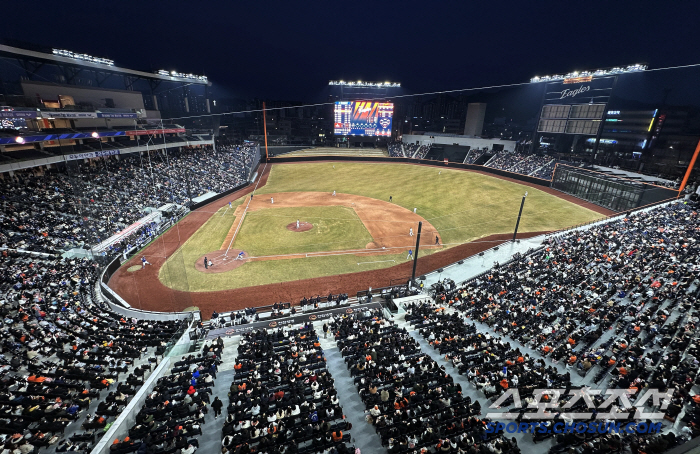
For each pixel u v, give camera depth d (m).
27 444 11.36
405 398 14.37
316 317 23.50
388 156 96.12
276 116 134.25
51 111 41.34
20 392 13.90
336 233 41.84
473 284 27.42
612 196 51.66
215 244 38.03
